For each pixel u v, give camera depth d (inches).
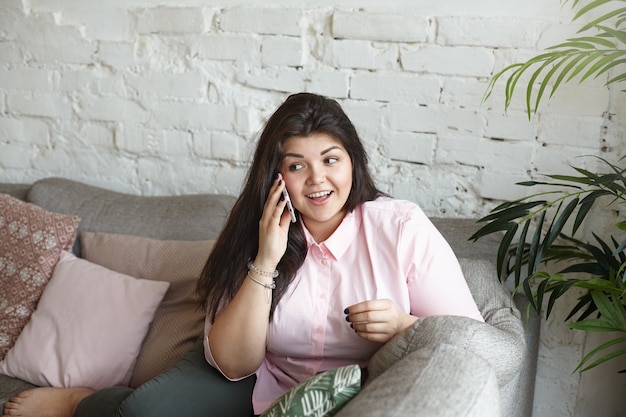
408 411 36.3
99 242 77.9
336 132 53.9
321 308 56.2
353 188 57.3
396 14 73.2
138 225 78.8
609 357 57.0
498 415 39.7
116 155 89.4
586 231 72.0
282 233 55.6
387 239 55.8
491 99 72.2
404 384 39.0
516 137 72.1
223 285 60.0
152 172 88.5
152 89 85.0
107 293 71.5
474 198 75.8
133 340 69.6
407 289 54.9
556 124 70.4
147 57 84.4
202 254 72.5
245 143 83.2
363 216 57.5
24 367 70.0
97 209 81.4
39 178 93.9
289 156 54.1
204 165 86.0
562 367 76.5
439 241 55.7
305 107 54.2
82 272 73.8
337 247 56.4
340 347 56.1
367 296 55.2
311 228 58.4
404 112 75.8
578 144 70.2
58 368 69.0
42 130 91.7
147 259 74.8
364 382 55.7
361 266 56.2
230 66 81.3
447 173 76.2
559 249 65.7
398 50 74.3
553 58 60.6
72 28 86.3
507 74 71.0
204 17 80.6
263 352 56.5
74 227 78.4
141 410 52.4
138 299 70.5
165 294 72.7
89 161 90.8
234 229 59.4
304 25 77.3
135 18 83.8
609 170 69.9
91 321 70.1
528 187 73.1
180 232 77.1
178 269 72.8
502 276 68.7
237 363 55.5
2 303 75.5
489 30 70.4
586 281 57.3
